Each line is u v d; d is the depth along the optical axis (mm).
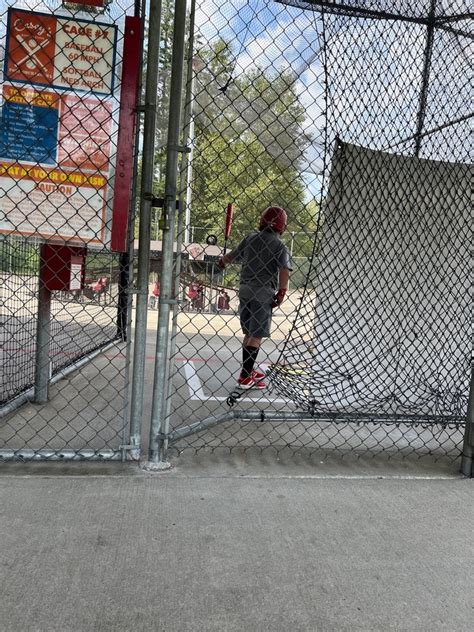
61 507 2182
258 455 2939
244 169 3557
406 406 3238
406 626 1590
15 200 2402
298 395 3248
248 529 2090
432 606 1688
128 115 2432
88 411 3623
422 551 2004
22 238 2426
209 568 1814
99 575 1741
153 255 6555
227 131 3207
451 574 1862
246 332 4156
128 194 2473
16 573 1729
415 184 3125
